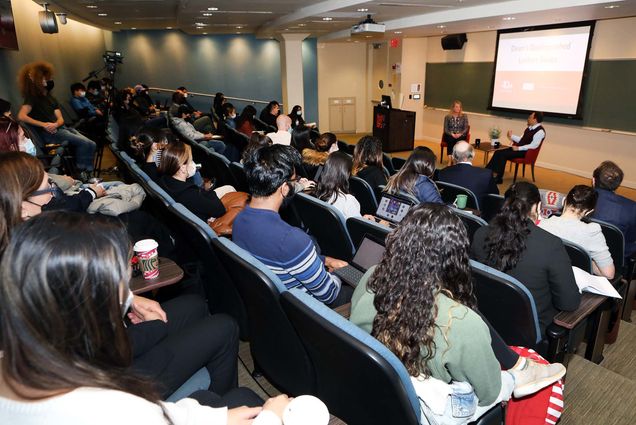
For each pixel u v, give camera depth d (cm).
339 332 99
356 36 875
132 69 1097
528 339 162
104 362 63
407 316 108
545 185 667
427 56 1038
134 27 981
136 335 123
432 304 107
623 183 655
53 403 55
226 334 146
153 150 309
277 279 133
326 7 589
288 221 314
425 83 1062
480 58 883
